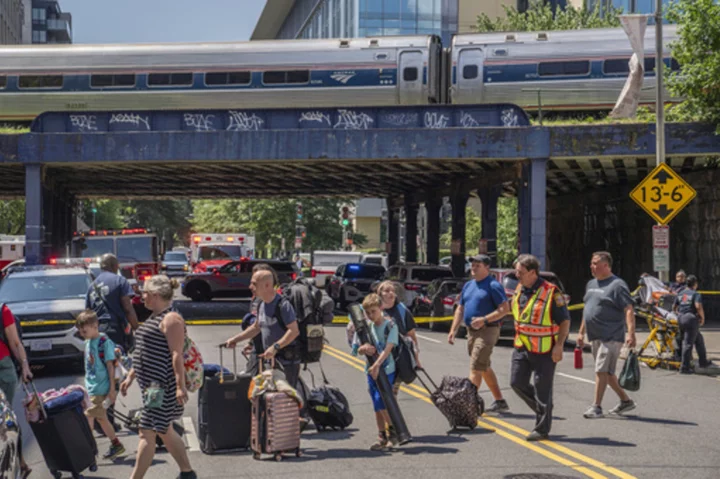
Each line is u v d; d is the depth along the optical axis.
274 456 8.55
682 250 30.58
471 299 10.75
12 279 16.28
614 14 50.72
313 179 35.88
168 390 7.12
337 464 8.34
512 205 52.44
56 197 35.91
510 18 52.09
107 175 33.78
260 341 9.48
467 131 25.55
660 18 19.50
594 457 8.59
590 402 12.05
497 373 15.14
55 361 14.83
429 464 8.31
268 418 8.50
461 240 35.41
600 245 37.03
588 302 10.81
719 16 22.45
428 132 25.69
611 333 10.69
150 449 7.10
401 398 12.28
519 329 9.48
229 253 49.38
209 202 73.31
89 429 7.82
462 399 9.82
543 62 31.77
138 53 34.00
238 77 33.59
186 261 55.91
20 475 6.46
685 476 7.82
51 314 14.77
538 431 9.39
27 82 34.03
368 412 11.23
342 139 26.05
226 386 8.82
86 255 30.39
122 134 26.67
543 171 25.27
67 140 26.67
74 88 33.94
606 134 24.91
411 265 28.22
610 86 31.20
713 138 24.03
